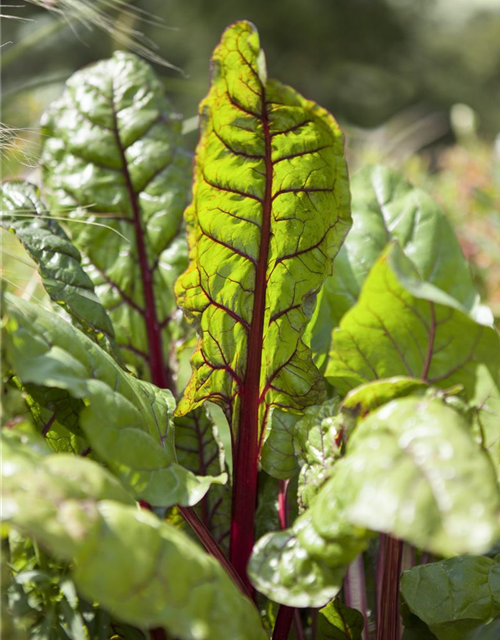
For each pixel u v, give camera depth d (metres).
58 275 0.88
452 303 0.76
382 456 0.71
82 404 0.80
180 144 1.05
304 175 0.86
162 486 0.77
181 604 0.70
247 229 0.86
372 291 0.78
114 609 0.69
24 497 0.69
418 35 12.73
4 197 0.93
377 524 0.69
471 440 0.70
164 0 10.75
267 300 0.87
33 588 0.78
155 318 1.00
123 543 0.69
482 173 2.44
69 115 1.04
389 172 0.99
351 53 11.97
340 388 0.81
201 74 10.34
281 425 0.87
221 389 0.87
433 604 0.80
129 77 1.05
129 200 1.02
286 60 11.48
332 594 0.74
